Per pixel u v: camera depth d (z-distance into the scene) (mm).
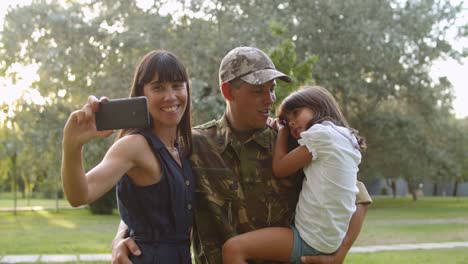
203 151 2947
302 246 2906
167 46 19734
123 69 20344
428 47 25453
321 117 3080
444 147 29359
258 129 3043
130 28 19859
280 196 3039
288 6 23109
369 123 27188
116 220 22938
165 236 2576
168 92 2627
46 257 11000
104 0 20844
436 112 27844
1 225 19875
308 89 3205
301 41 22953
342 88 24750
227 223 2912
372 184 55375
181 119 2826
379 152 28625
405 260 10984
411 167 29516
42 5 20250
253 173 2984
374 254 11914
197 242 3039
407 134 26906
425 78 26469
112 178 2316
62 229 18125
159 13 20672
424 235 16203
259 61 2926
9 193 56281
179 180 2613
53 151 21422
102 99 2139
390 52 23266
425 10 25453
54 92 20922
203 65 19312
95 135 2109
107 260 10602
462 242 14484
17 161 28328
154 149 2545
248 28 19578
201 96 17812
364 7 23938
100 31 19812
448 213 27562
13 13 20094
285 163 2957
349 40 22922
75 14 20406
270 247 2875
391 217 24516
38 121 20812
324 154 2916
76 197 2125
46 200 47062
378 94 26641
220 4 20547
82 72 20328
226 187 2930
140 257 2547
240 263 2809
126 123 2121
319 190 2908
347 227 2969
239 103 2939
